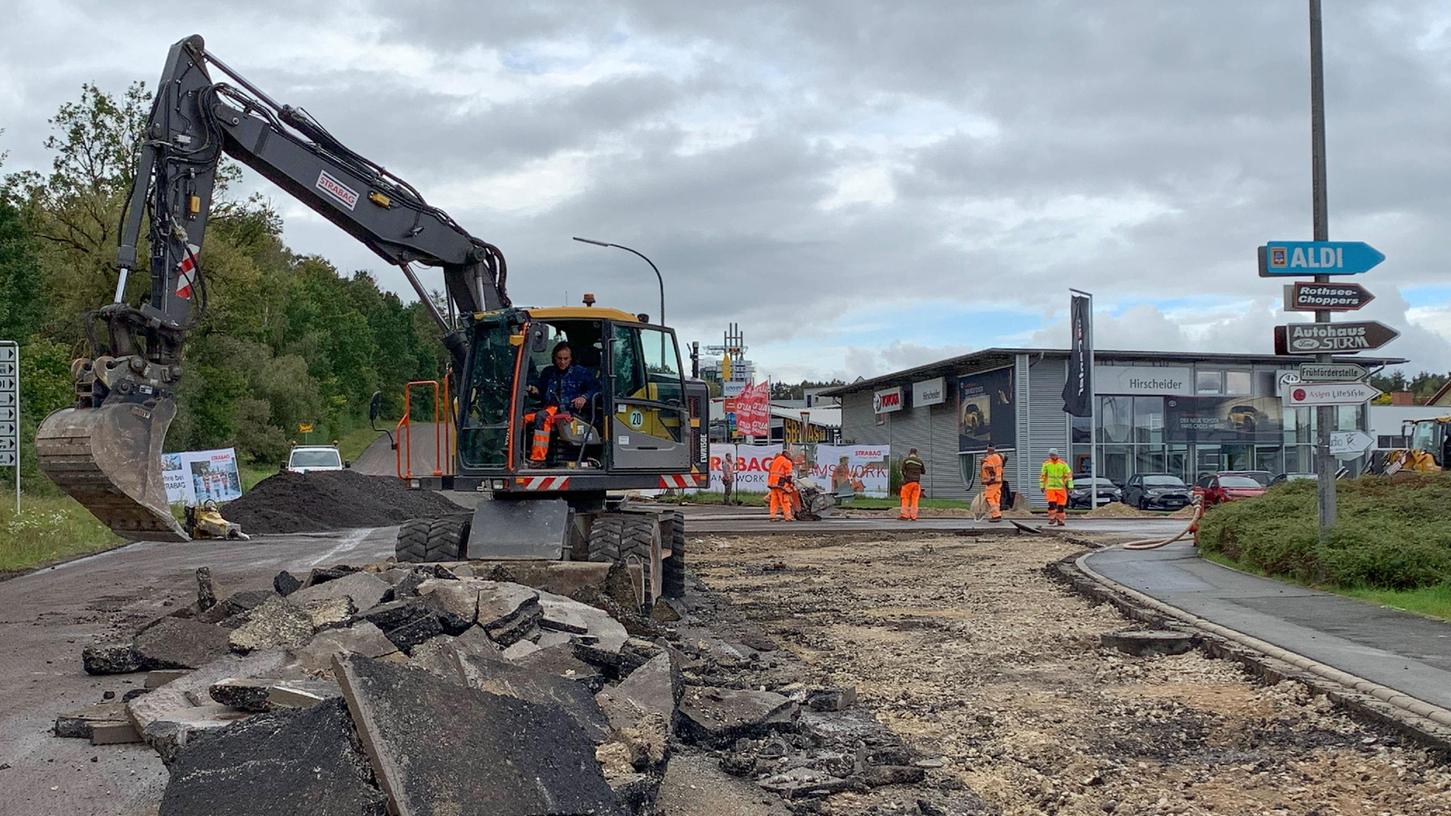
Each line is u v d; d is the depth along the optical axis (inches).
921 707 346.0
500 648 312.7
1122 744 303.3
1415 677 349.7
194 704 276.2
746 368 2662.4
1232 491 1537.9
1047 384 2070.6
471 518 506.6
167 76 484.4
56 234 2217.0
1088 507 1893.5
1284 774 274.7
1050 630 497.4
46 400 1695.4
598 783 198.1
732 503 1782.7
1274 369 2142.0
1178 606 522.6
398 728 187.8
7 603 585.6
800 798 248.7
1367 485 773.3
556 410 514.6
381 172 551.2
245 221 2404.0
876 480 1830.7
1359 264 634.2
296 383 3107.8
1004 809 250.1
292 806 181.5
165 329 457.4
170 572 746.8
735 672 375.9
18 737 291.1
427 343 5093.5
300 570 751.1
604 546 485.7
